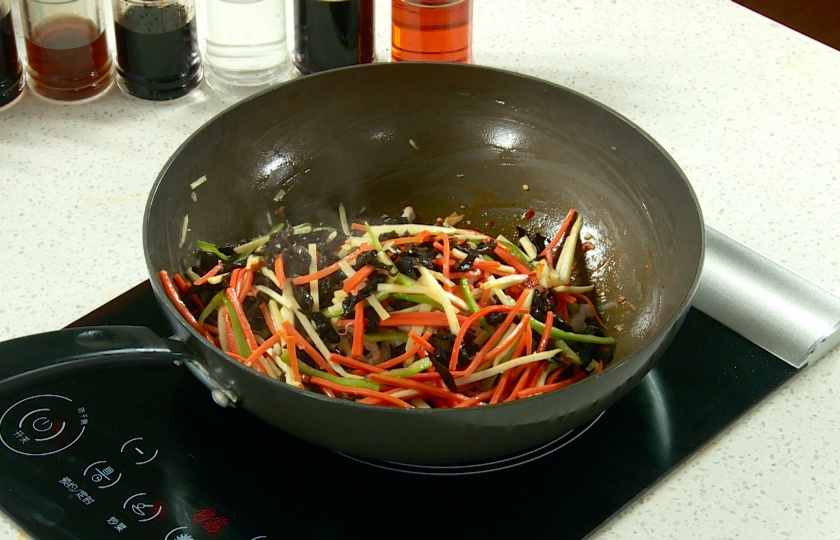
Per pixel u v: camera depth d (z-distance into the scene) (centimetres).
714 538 65
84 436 68
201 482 66
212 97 95
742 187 87
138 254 81
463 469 67
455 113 82
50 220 83
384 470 67
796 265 81
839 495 67
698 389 72
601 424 70
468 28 93
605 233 79
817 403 72
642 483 67
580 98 77
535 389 70
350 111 81
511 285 77
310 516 65
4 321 75
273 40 94
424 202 85
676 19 105
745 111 95
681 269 70
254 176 79
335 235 81
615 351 73
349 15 91
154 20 89
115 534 63
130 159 88
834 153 91
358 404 58
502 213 84
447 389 70
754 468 68
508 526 65
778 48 102
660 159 73
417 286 75
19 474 66
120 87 95
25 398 70
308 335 74
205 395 71
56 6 89
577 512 65
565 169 81
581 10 106
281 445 68
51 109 93
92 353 60
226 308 73
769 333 75
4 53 90
